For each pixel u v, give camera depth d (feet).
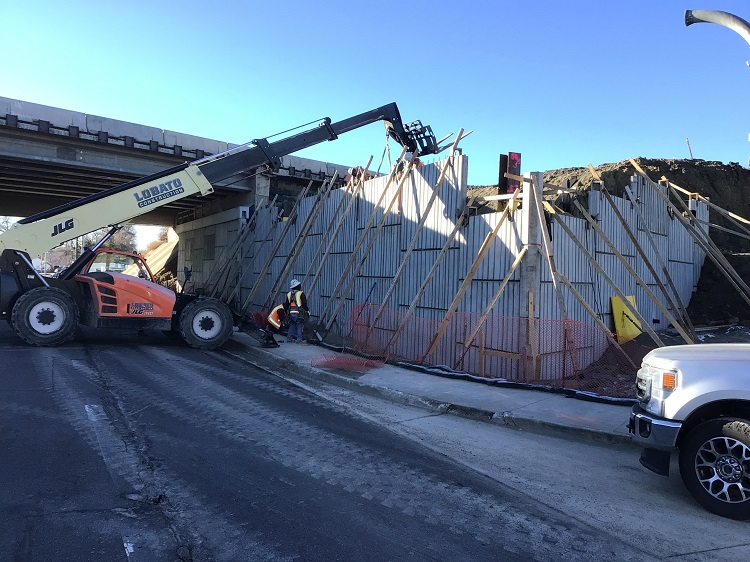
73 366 29.68
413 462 17.66
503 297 31.81
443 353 34.96
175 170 39.99
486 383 28.37
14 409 20.93
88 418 20.18
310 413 23.15
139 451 17.17
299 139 45.29
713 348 15.42
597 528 13.28
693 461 14.28
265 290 62.85
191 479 15.23
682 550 12.25
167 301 39.17
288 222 57.67
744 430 13.53
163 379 28.07
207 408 22.80
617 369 32.50
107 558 10.90
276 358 35.55
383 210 43.34
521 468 17.52
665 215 45.98
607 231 37.83
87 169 67.05
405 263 37.68
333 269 49.70
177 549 11.41
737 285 42.78
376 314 40.63
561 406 24.03
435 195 36.17
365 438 20.03
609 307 37.50
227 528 12.46
